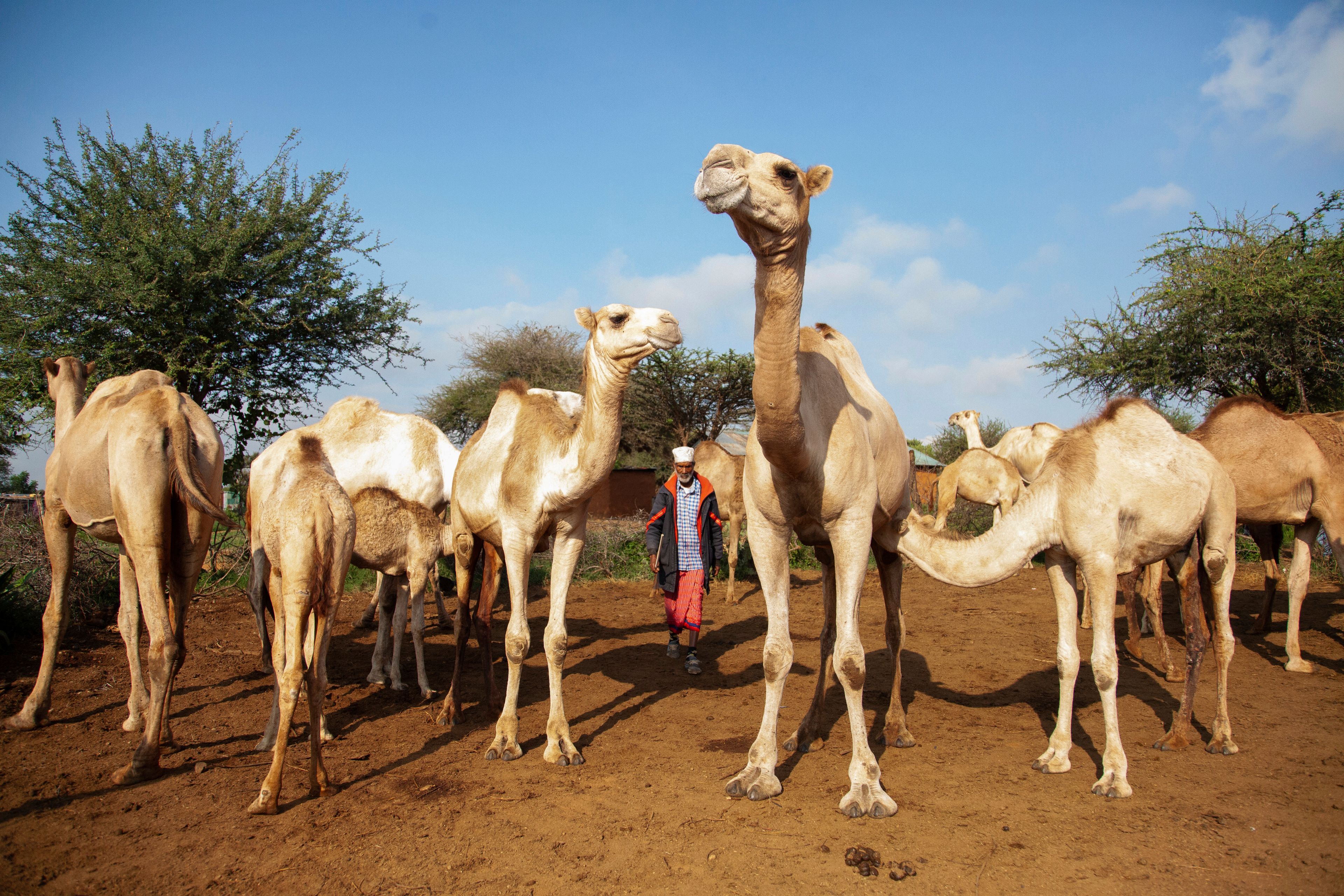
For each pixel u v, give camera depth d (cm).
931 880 338
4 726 534
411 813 410
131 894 329
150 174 1259
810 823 395
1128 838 378
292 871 348
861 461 425
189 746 514
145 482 475
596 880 339
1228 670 737
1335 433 746
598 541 1428
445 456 831
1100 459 484
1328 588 1166
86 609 889
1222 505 521
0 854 360
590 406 500
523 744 530
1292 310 1330
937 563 512
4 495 1409
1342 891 330
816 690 543
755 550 449
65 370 632
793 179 336
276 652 488
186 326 1235
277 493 470
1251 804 421
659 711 612
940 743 529
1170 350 1485
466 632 587
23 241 1178
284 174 1352
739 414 3159
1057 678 719
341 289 1355
